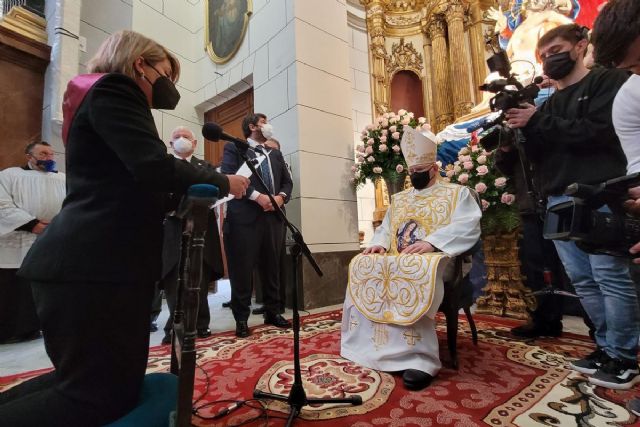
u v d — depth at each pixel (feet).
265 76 13.82
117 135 2.91
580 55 5.95
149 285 3.24
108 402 2.90
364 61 19.76
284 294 11.01
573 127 5.35
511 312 9.49
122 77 3.15
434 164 7.13
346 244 13.12
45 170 9.86
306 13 13.23
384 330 6.11
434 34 20.29
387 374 5.75
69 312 2.83
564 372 5.64
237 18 15.33
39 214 9.32
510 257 9.52
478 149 9.69
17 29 12.44
